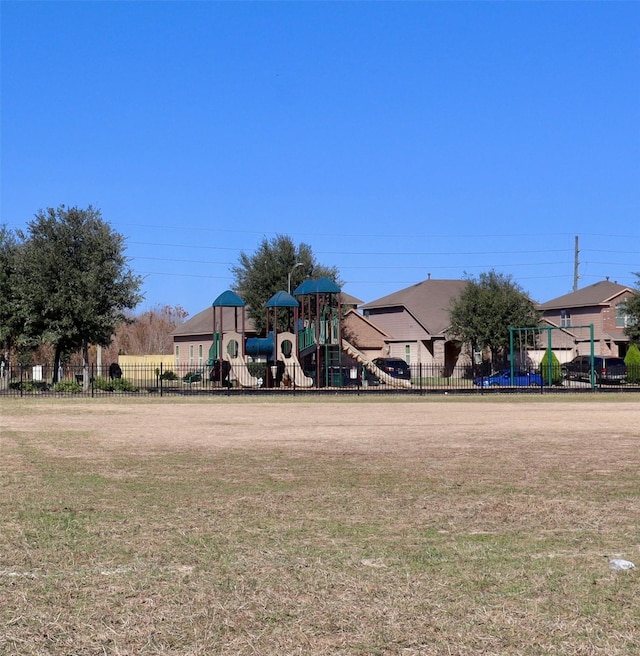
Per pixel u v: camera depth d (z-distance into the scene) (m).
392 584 8.20
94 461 17.34
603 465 16.48
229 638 6.81
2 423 27.19
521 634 6.86
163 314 126.62
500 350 67.69
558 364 58.38
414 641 6.73
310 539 10.08
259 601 7.71
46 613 7.38
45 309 46.12
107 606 7.58
